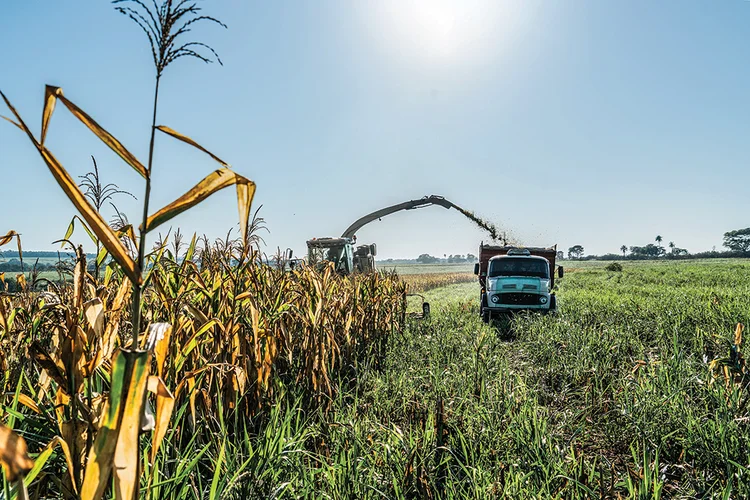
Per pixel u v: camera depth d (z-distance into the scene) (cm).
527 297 1343
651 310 1208
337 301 649
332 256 1705
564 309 1455
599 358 711
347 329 661
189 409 352
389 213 2188
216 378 387
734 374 483
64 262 306
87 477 151
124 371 150
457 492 335
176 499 262
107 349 211
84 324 218
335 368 633
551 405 571
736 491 333
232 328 394
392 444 385
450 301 2175
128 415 152
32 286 352
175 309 351
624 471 392
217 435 342
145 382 154
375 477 337
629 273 4659
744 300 1322
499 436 422
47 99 143
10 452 112
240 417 415
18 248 258
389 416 489
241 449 346
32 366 319
